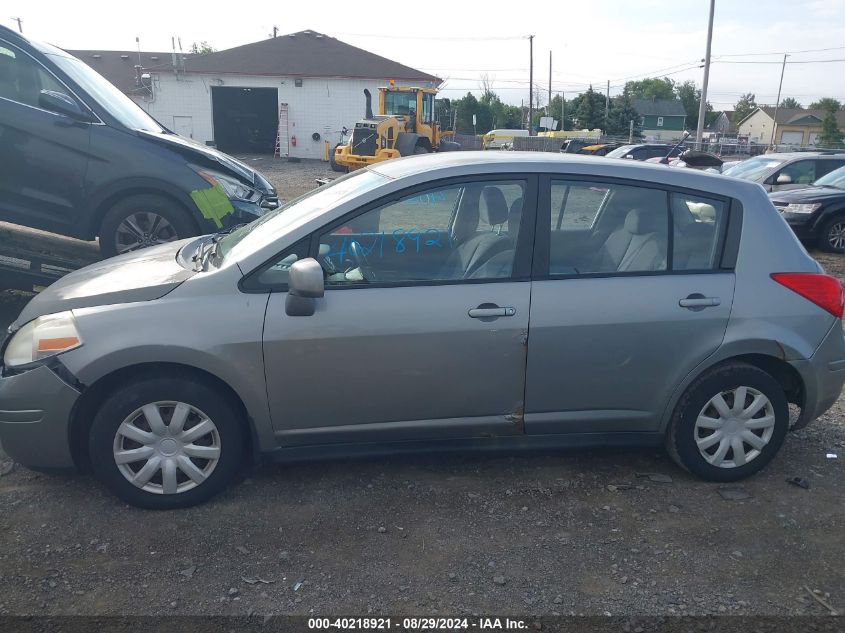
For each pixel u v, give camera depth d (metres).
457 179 3.80
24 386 3.53
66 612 2.93
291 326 3.57
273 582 3.15
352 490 3.91
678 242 3.92
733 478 4.07
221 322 3.54
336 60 39.16
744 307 3.88
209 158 6.64
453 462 4.26
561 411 3.89
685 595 3.13
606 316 3.76
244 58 38.94
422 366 3.69
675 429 4.00
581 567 3.30
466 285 3.72
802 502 3.91
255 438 3.72
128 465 3.63
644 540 3.52
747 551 3.45
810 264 4.05
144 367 3.59
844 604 3.10
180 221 6.28
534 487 4.00
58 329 3.56
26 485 3.89
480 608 3.02
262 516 3.65
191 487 3.67
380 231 3.73
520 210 3.81
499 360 3.74
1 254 6.09
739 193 3.99
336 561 3.30
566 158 3.99
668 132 87.56
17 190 6.13
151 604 2.99
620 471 4.21
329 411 3.71
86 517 3.61
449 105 31.73
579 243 3.84
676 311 3.82
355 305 3.62
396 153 27.39
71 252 6.53
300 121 38.62
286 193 20.11
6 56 6.13
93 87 6.48
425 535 3.52
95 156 6.12
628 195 3.91
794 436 4.75
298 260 3.60
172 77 38.12
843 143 68.56
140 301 3.58
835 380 4.11
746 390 3.97
